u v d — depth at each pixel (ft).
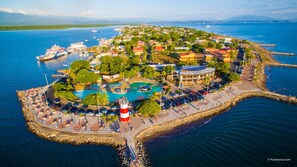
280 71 620.90
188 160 257.14
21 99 433.48
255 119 348.18
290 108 385.70
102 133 299.17
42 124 325.83
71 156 263.49
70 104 389.19
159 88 466.70
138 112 342.44
